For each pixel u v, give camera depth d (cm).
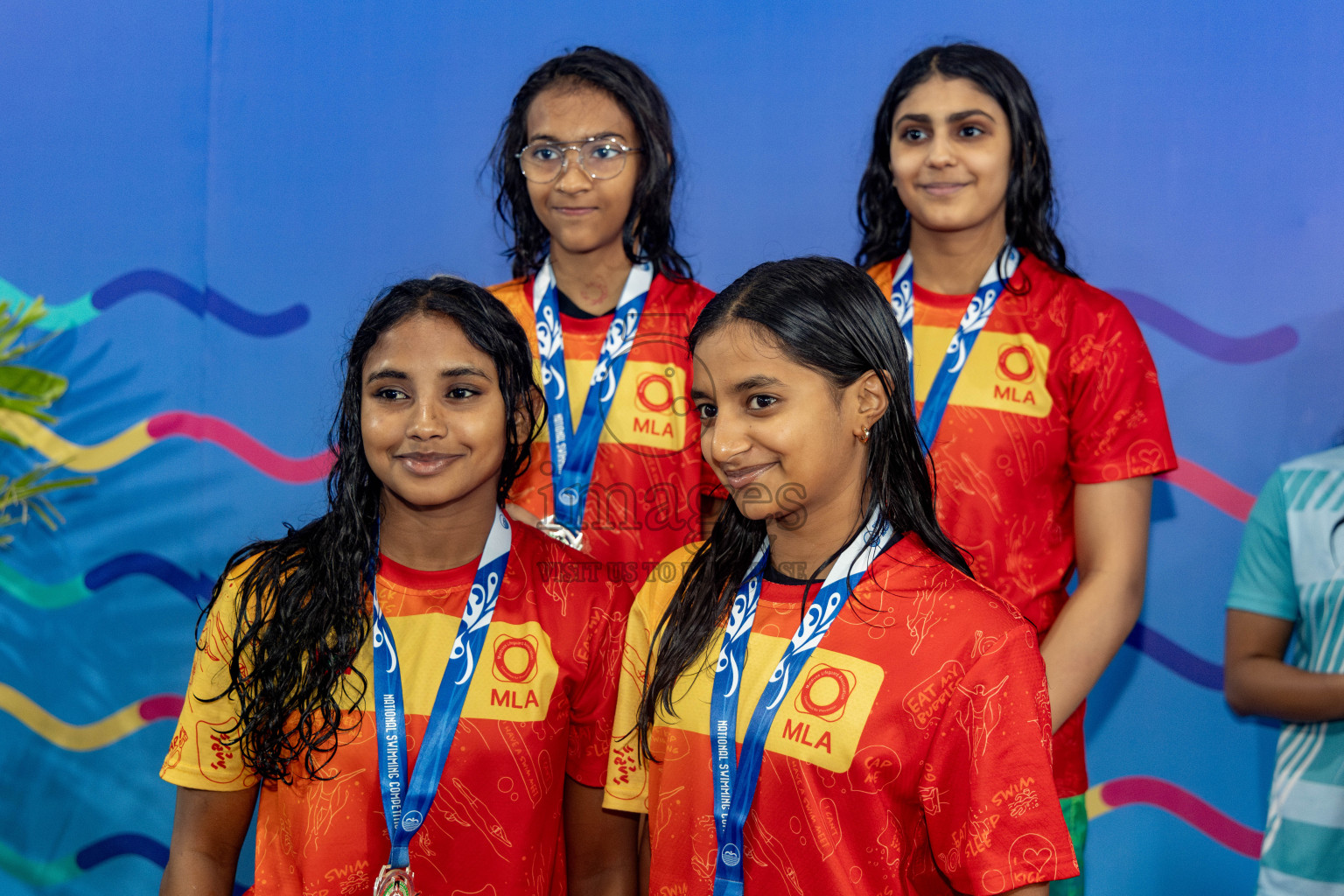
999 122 198
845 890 122
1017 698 119
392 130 293
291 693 135
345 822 135
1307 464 206
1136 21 269
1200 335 270
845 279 129
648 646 142
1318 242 264
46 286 303
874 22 279
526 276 225
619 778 141
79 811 300
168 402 299
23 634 301
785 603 133
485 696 137
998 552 198
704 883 130
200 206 298
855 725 122
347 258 295
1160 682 271
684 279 219
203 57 298
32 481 299
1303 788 196
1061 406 200
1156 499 271
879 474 132
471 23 290
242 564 142
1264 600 207
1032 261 207
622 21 287
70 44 300
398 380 132
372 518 143
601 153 205
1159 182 270
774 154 284
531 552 147
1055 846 116
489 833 135
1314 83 263
